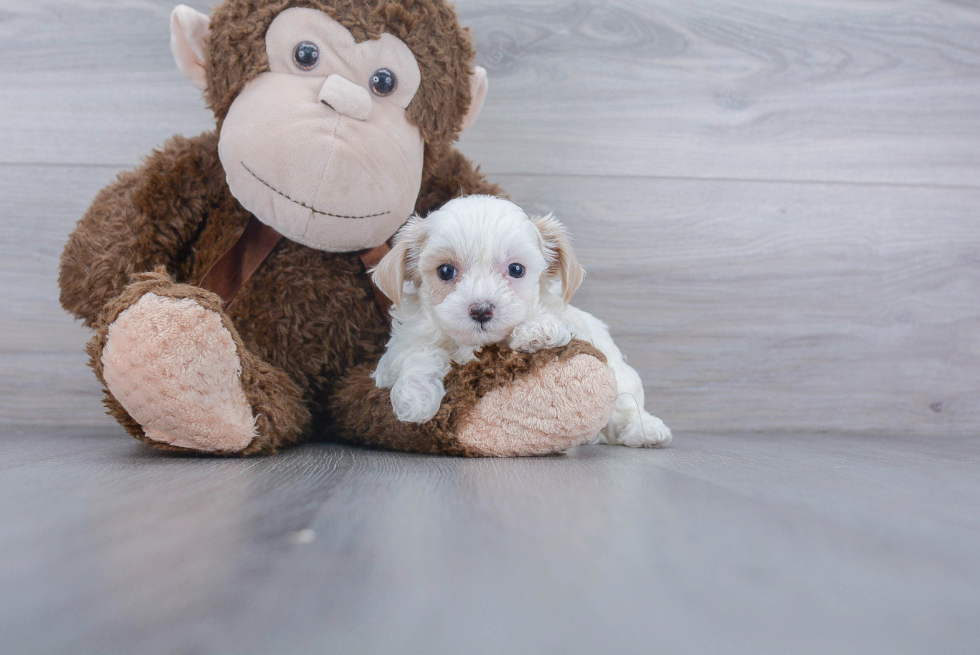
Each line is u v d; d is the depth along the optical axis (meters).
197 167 1.36
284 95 1.19
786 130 1.93
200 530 0.61
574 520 0.67
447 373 1.18
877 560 0.56
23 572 0.50
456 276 1.17
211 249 1.35
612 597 0.47
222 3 1.28
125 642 0.39
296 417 1.25
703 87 1.90
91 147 1.74
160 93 1.76
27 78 1.72
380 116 1.23
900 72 1.95
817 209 1.94
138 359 1.03
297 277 1.34
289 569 0.51
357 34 1.21
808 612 0.45
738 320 1.91
